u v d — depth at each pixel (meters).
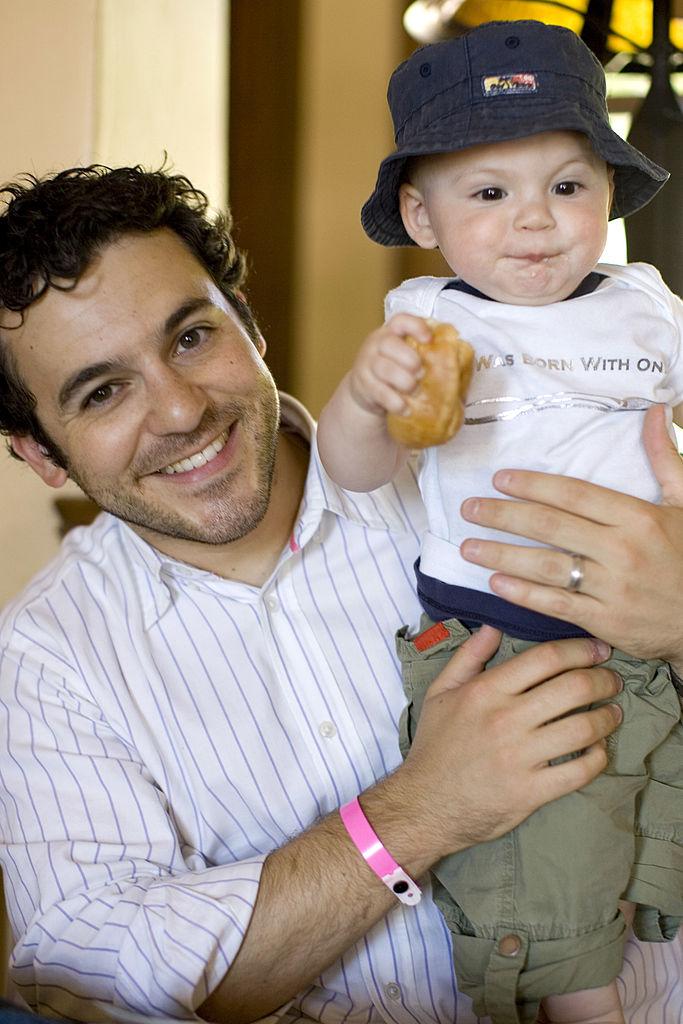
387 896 1.25
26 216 1.31
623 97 2.40
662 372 1.26
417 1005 1.40
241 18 2.67
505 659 1.27
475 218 1.22
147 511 1.39
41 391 1.38
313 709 1.42
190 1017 1.22
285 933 1.24
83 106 2.36
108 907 1.28
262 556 1.47
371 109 2.75
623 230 2.37
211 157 2.47
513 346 1.24
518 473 1.20
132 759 1.41
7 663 1.44
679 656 1.24
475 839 1.23
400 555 1.49
